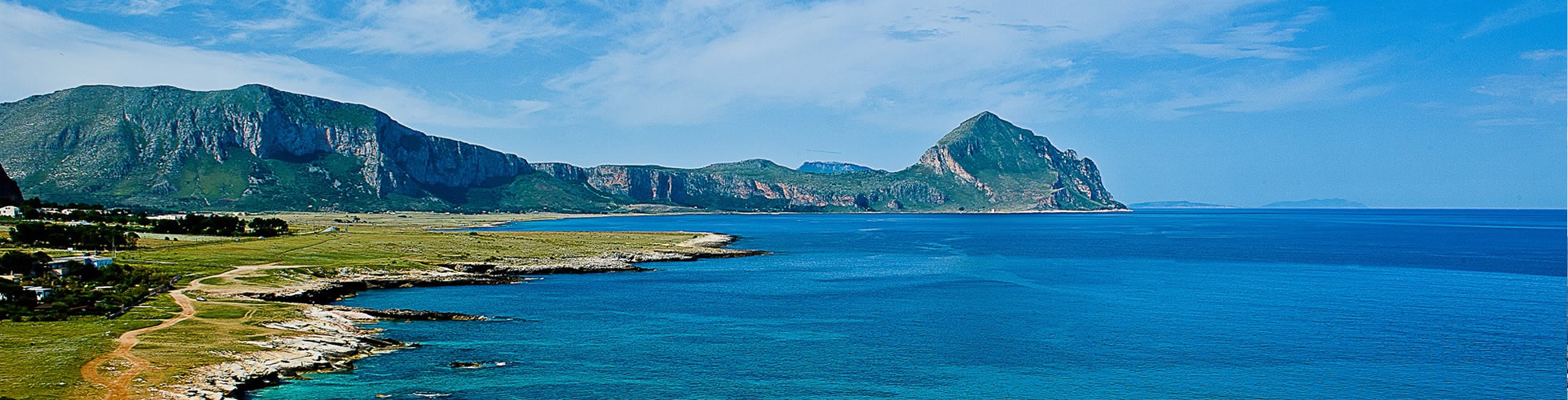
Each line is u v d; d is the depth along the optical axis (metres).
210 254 149.75
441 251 175.12
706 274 149.38
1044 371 73.88
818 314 102.00
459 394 63.66
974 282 137.75
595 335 86.69
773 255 197.62
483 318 94.81
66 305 84.88
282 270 126.94
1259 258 189.25
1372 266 166.88
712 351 80.06
